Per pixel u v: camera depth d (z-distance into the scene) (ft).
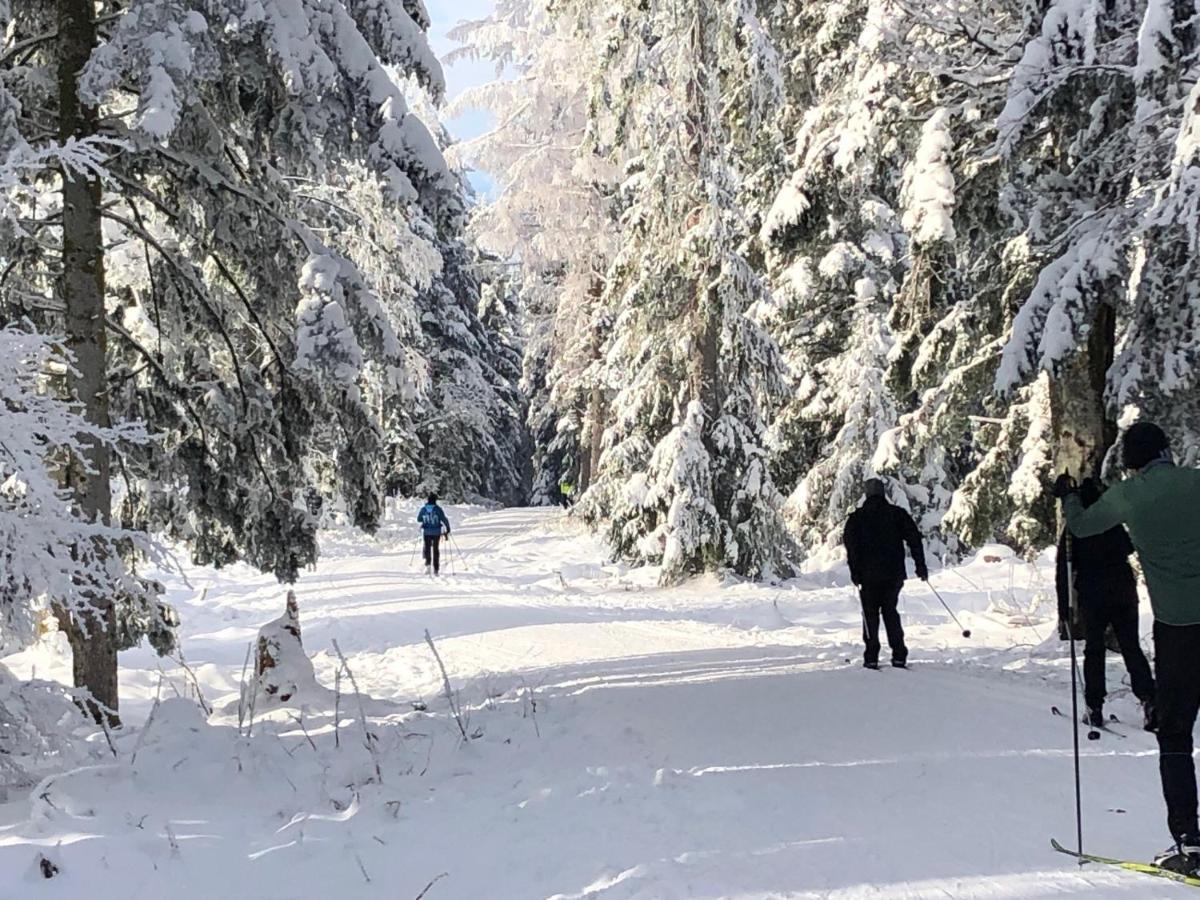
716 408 65.82
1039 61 29.27
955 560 69.05
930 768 19.24
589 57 65.57
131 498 34.78
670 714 25.27
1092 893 12.86
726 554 64.23
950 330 50.31
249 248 32.78
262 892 13.84
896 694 26.84
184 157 30.53
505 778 19.88
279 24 28.04
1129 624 22.44
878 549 31.73
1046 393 50.01
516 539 102.63
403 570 83.41
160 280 35.29
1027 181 34.96
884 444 59.26
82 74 25.81
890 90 39.34
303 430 34.65
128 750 21.39
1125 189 30.53
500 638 46.26
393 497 136.98
